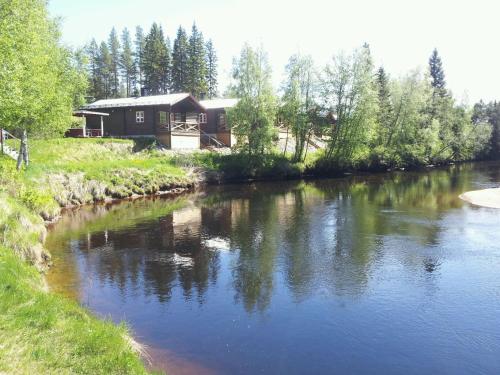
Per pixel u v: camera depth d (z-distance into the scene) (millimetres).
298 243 17359
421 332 9711
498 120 82750
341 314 10664
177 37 82938
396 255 15547
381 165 54031
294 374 8031
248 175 42125
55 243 17281
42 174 25984
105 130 45844
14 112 20547
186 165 38062
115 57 91438
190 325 10023
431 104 65062
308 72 47875
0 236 12297
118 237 18406
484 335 9547
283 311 10859
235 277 13359
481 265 14336
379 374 8062
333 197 30672
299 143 54219
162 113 44281
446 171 54312
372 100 48625
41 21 22141
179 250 16406
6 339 6266
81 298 11430
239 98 43875
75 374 5879
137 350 8484
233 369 8164
